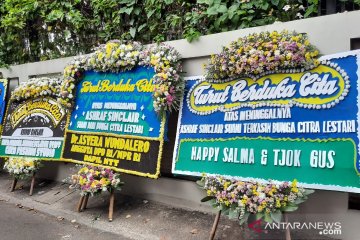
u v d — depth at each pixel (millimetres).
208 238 3852
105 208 4996
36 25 7379
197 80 4449
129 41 5480
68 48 7125
